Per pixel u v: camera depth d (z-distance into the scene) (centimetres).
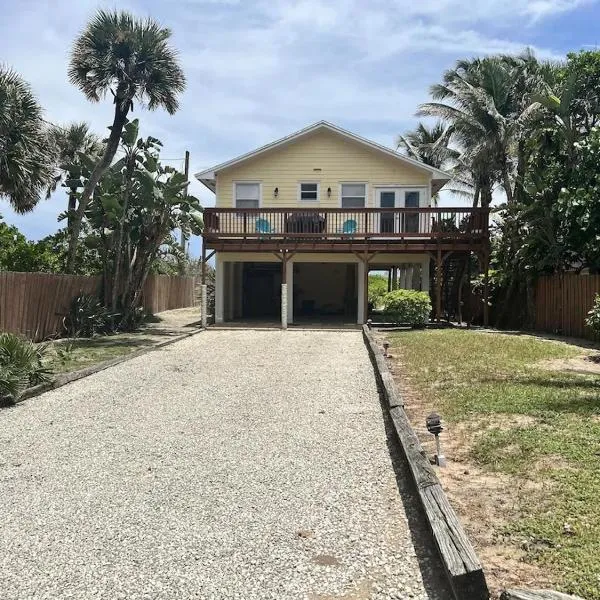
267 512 438
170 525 417
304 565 359
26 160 1359
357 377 998
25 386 866
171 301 2875
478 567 304
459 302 2062
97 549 382
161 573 351
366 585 336
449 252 1939
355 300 2591
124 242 1822
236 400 829
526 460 506
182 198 1809
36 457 582
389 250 1939
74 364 1105
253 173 2169
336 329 1866
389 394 748
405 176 2130
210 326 1966
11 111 1319
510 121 2228
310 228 2016
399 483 496
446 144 2950
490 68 2364
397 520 422
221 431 665
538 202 1641
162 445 616
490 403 714
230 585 338
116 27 1614
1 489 495
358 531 405
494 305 1950
